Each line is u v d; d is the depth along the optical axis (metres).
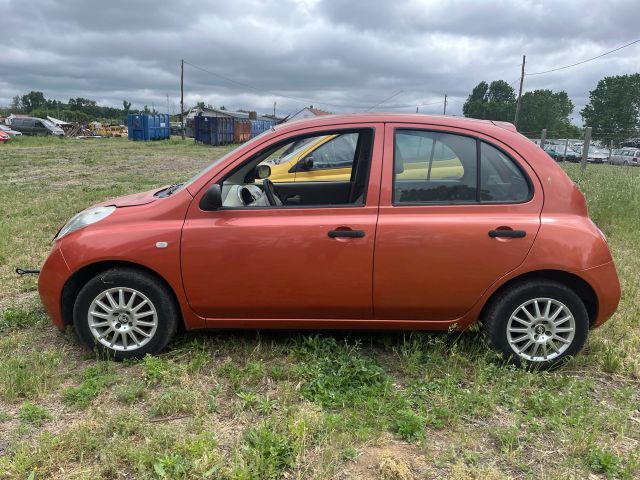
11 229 7.55
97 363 3.65
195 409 3.11
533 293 3.54
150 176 15.97
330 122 3.67
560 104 93.56
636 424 3.08
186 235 3.54
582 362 3.75
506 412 3.17
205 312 3.69
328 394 3.26
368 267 3.51
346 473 2.61
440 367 3.60
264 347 3.88
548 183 3.54
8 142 32.47
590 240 3.50
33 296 5.03
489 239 3.45
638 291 5.08
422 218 3.49
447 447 2.83
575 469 2.68
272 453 2.65
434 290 3.53
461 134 3.58
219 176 3.62
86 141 39.53
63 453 2.68
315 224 3.50
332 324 3.70
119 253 3.56
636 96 77.62
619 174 13.23
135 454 2.66
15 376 3.38
